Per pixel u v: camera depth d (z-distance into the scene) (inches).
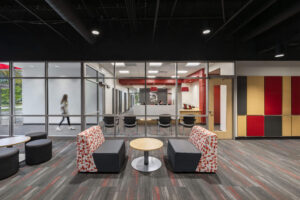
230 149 137.6
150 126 239.9
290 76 167.6
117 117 183.5
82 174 92.2
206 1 110.2
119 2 118.6
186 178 88.1
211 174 92.7
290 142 157.6
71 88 249.3
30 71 251.1
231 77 167.3
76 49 164.2
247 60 165.5
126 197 71.1
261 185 81.4
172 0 113.5
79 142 92.7
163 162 109.6
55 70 250.4
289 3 92.3
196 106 296.5
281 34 131.6
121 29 162.9
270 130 167.9
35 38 163.2
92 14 133.2
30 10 115.8
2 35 163.0
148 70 250.4
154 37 163.9
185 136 173.0
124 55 164.9
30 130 211.5
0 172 84.8
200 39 163.5
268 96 167.8
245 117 168.6
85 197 71.0
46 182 83.4
